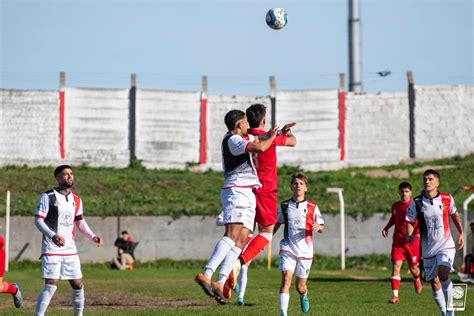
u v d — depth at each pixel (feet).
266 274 179.52
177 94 318.24
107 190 272.10
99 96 312.91
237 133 71.46
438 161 316.19
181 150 318.04
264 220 72.64
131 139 314.76
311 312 94.32
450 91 319.06
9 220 212.43
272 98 320.09
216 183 287.69
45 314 92.27
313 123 319.68
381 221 221.87
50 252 79.66
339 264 214.48
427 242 88.28
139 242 219.82
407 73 320.50
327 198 261.03
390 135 319.88
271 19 81.41
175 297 119.75
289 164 318.45
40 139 307.37
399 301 112.78
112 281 155.63
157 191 274.77
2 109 304.50
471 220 218.38
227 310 96.32
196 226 222.69
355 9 373.61
